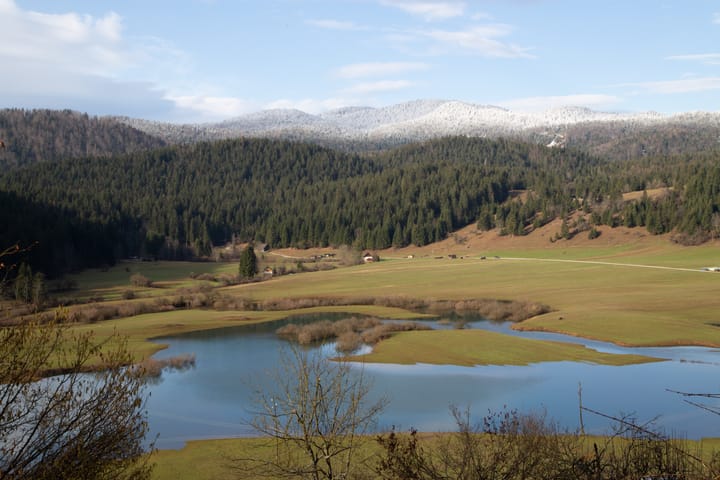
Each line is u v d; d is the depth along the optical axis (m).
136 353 61.78
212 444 34.31
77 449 11.21
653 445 11.80
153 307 100.81
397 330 73.50
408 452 13.55
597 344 66.62
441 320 87.12
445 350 61.50
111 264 179.75
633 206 191.12
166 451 33.31
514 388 47.34
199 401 43.94
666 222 177.38
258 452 30.97
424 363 56.12
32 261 133.88
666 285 110.31
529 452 12.12
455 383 48.62
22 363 11.30
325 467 22.39
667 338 67.25
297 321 87.25
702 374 51.69
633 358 58.34
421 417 38.94
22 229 139.38
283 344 68.12
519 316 86.44
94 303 101.81
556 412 40.50
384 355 59.38
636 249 170.50
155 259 198.88
